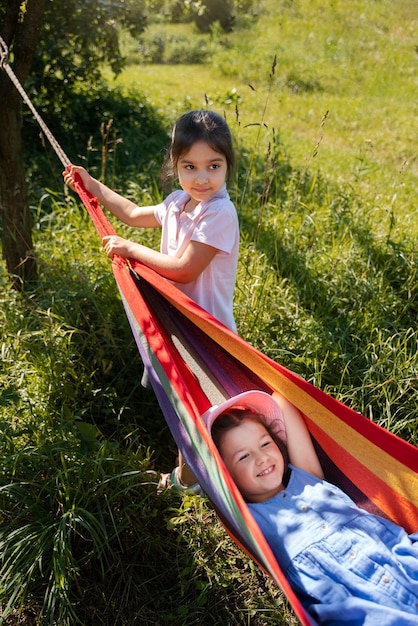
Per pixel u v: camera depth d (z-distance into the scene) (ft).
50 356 12.83
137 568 10.61
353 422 9.14
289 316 14.61
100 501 10.70
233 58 46.73
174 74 45.80
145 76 44.11
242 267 15.76
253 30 52.08
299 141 29.35
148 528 11.01
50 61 26.27
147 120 28.58
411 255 16.25
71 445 10.97
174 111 30.89
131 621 9.96
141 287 10.84
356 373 13.32
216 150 9.78
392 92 38.32
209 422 9.34
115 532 10.55
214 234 10.01
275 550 8.85
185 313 9.93
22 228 15.47
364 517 8.84
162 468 12.53
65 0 24.70
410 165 27.40
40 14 14.28
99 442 11.23
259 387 10.34
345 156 27.30
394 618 7.70
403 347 14.08
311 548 8.53
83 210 19.35
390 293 15.57
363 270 16.37
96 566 10.55
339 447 9.50
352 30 48.60
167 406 9.64
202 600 10.02
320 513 8.86
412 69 41.93
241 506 7.85
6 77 14.39
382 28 49.16
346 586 8.23
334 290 15.65
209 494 8.99
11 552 10.16
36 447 10.89
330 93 38.78
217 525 11.00
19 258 15.56
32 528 10.15
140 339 10.16
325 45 45.39
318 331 14.12
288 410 9.89
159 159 24.68
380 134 31.30
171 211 10.72
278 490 9.50
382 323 14.55
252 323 14.17
